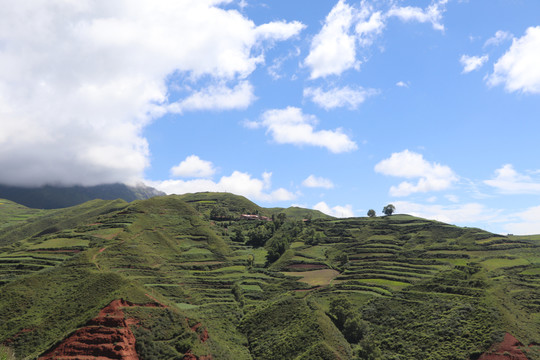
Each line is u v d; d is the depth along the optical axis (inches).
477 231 7495.1
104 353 3191.4
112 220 7239.2
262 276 6186.0
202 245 7165.4
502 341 3629.4
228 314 4697.3
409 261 6348.4
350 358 3695.9
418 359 3754.9
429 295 4746.6
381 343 4131.4
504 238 7081.7
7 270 4987.7
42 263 5177.2
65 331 3508.9
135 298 3875.5
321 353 3580.2
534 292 4736.7
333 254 7332.7
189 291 5255.9
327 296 5191.9
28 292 4212.6
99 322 3437.5
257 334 4293.8
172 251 6604.3
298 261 6830.7
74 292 4168.3
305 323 4143.7
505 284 4899.1
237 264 6712.6
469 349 3686.0
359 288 5349.4
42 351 3292.3
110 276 4279.0
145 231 6929.1
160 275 5561.0
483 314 4057.6
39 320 3759.8
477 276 5108.3
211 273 6067.9
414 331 4158.5
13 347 3427.7
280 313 4532.5
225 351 3789.4
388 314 4571.9
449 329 3988.7
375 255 6919.3
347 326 4239.7
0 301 4030.5
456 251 6653.5
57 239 6186.0
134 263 5620.1
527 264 5654.5
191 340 3560.5
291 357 3725.4
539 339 3740.2
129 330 3435.0
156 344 3425.2
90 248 5738.2
